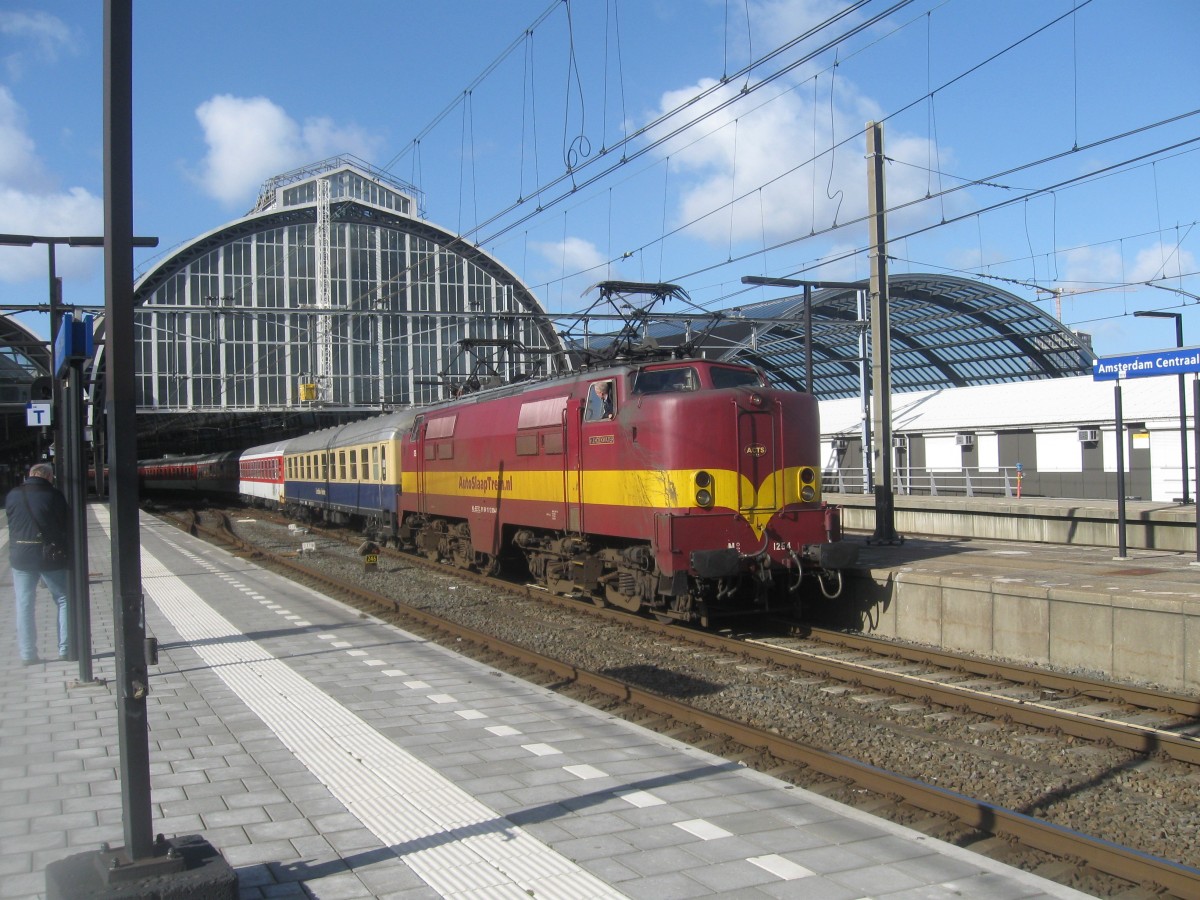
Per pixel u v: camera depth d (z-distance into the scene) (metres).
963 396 34.84
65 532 10.77
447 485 20.97
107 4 4.73
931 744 8.42
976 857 5.28
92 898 4.22
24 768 7.03
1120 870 5.51
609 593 15.27
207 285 51.28
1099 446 29.70
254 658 10.99
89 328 9.94
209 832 5.70
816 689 10.45
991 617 12.25
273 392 52.56
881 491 18.53
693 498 13.02
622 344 15.75
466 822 5.80
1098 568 14.11
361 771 6.83
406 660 10.88
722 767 6.90
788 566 13.37
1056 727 8.68
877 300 18.34
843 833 5.61
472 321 55.38
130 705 4.57
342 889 4.89
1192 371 13.61
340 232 53.06
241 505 52.50
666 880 4.95
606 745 7.48
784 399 13.70
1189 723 8.94
